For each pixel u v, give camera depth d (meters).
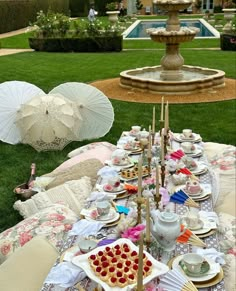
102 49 18.53
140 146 4.95
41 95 6.74
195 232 3.21
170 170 4.25
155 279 2.64
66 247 3.11
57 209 4.07
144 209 3.39
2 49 19.83
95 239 3.15
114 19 22.42
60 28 19.25
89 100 7.04
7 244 3.72
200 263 2.72
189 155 4.89
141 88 10.30
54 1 34.97
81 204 4.39
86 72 13.29
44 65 14.62
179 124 7.96
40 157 6.54
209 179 4.29
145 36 24.84
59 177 5.08
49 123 6.46
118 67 14.17
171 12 10.50
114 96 10.02
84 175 5.00
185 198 3.71
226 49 17.80
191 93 10.02
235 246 3.51
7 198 5.20
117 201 3.79
